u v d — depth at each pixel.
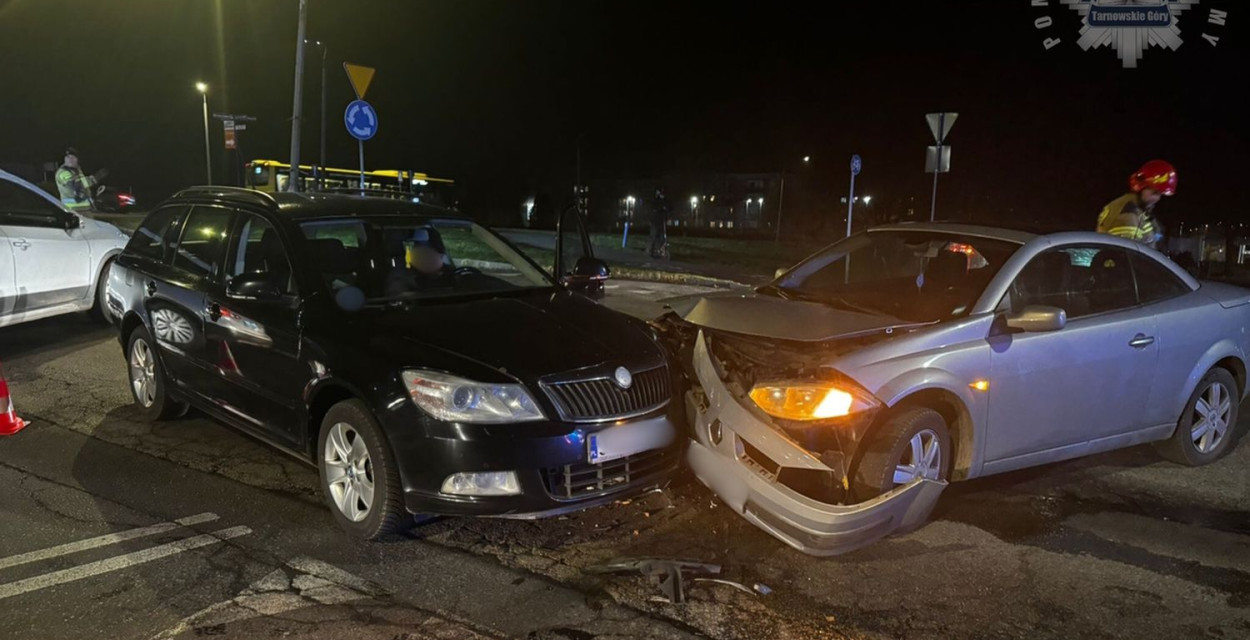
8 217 7.64
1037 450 4.59
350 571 3.72
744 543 4.09
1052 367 4.47
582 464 3.85
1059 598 3.59
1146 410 4.98
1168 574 3.84
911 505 3.92
